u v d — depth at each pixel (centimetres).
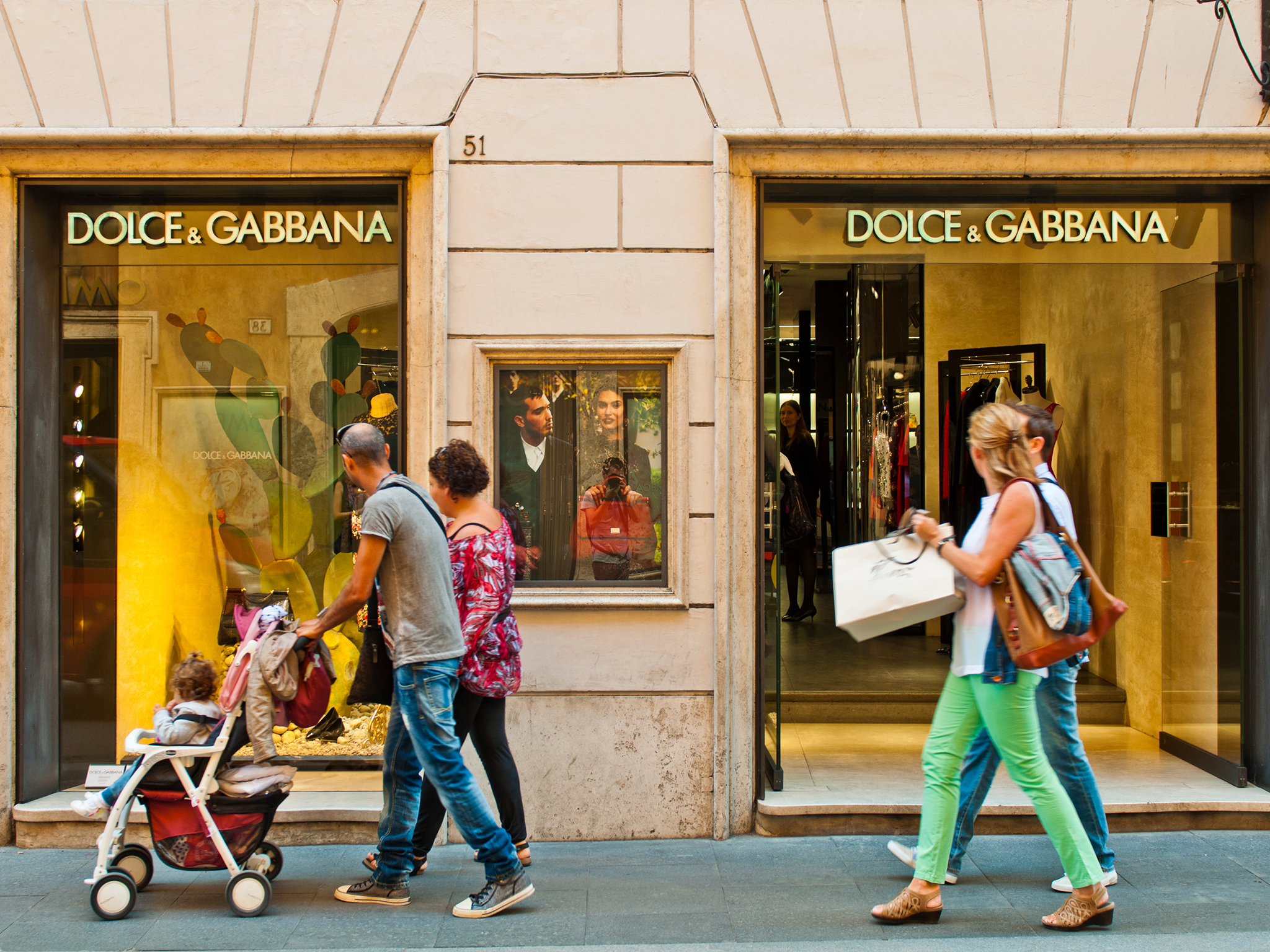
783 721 597
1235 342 487
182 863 367
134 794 370
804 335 905
